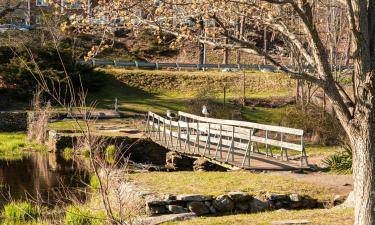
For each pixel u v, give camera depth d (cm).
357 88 861
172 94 4881
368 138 859
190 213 1309
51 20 2975
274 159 2002
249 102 4381
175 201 1337
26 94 4188
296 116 3309
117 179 1073
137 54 5953
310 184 1546
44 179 2139
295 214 1235
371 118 855
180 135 2358
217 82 5016
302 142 1741
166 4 883
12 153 2939
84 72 4428
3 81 4322
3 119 3856
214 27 910
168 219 1243
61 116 3647
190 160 2336
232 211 1374
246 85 4969
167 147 2355
